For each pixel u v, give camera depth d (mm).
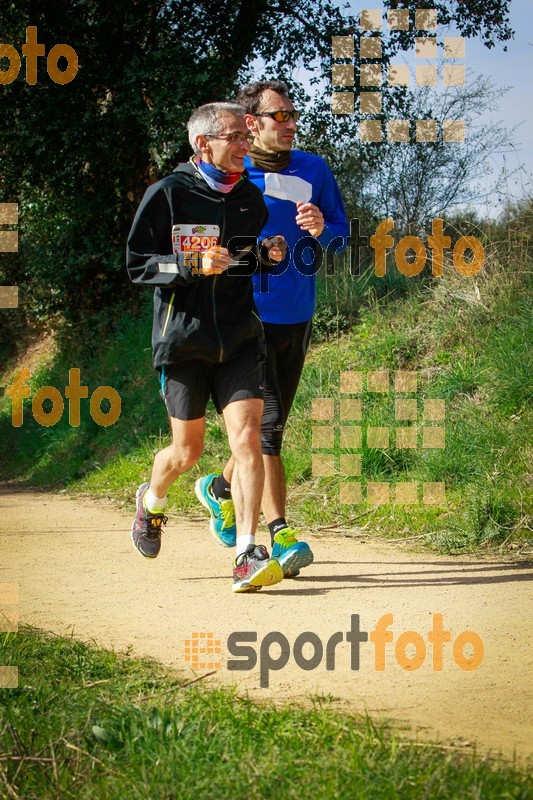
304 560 4992
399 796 2051
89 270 17078
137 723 2553
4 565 5566
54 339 18812
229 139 4391
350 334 10891
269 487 5195
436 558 5711
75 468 12695
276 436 5211
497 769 2221
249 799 2104
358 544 6344
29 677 3057
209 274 4266
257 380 4566
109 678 3117
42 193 16625
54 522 7980
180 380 4559
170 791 2139
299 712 2719
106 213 16219
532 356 8336
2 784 2271
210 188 4473
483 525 6141
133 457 11562
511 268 9867
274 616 4113
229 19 16047
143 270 4348
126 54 15398
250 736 2475
